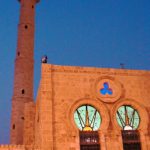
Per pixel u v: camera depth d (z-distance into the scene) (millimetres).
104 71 30672
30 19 53750
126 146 28078
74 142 26797
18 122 44781
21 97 46562
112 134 28062
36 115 34656
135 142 28453
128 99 30031
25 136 36312
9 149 26891
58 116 27484
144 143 28406
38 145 29594
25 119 37156
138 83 31188
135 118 29656
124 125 29047
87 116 28406
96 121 28438
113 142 27734
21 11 54500
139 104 30109
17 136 43812
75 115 28203
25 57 49812
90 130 27891
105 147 27234
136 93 30625
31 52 51094
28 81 48312
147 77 31797
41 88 28203
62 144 26406
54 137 26516
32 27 53500
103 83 30047
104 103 29234
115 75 30875
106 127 28094
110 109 29094
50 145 25844
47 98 27766
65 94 28625
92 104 28828
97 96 29250
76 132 27234
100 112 28672
